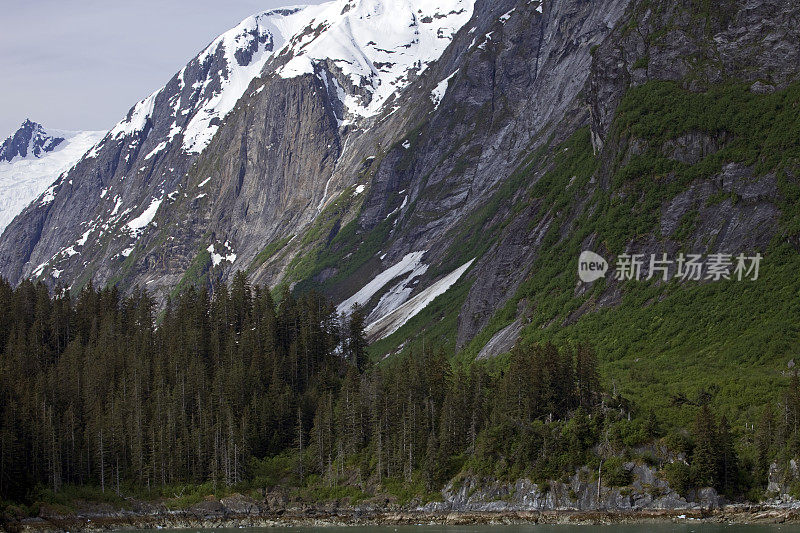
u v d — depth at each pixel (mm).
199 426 166125
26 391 164375
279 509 150625
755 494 127250
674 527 122312
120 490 159125
